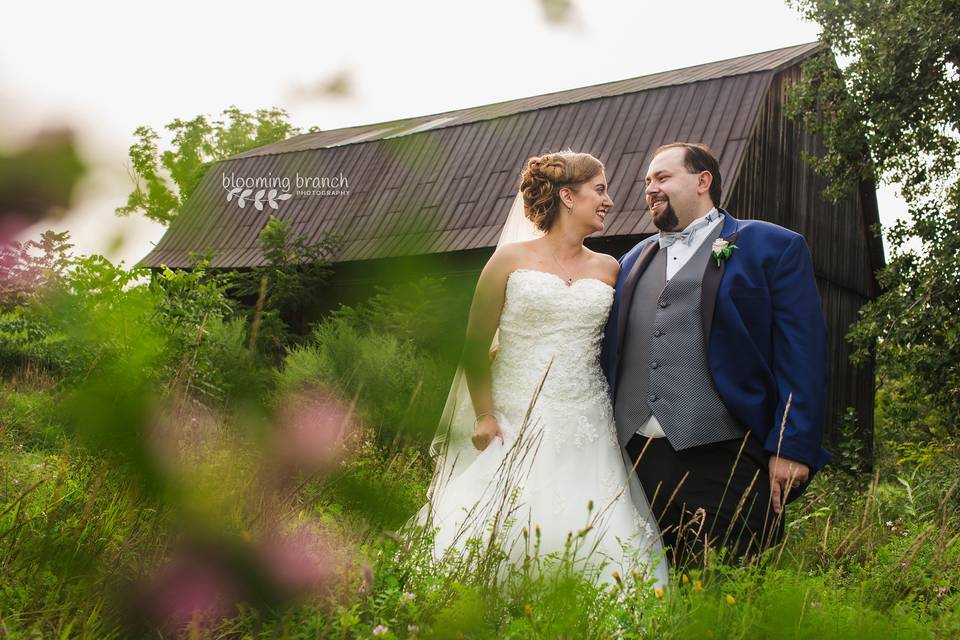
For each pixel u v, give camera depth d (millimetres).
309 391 562
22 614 1211
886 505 4582
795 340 2914
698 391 2930
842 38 10516
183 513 538
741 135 11656
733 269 2992
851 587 2541
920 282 9852
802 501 5117
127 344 485
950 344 9273
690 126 11992
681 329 2998
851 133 10523
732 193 11336
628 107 12656
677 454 2938
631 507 2977
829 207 14477
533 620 1743
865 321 10062
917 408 10047
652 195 3166
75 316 452
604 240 11641
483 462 2969
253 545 547
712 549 2322
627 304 3160
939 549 2705
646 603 1995
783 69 12375
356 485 580
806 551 3156
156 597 552
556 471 2949
